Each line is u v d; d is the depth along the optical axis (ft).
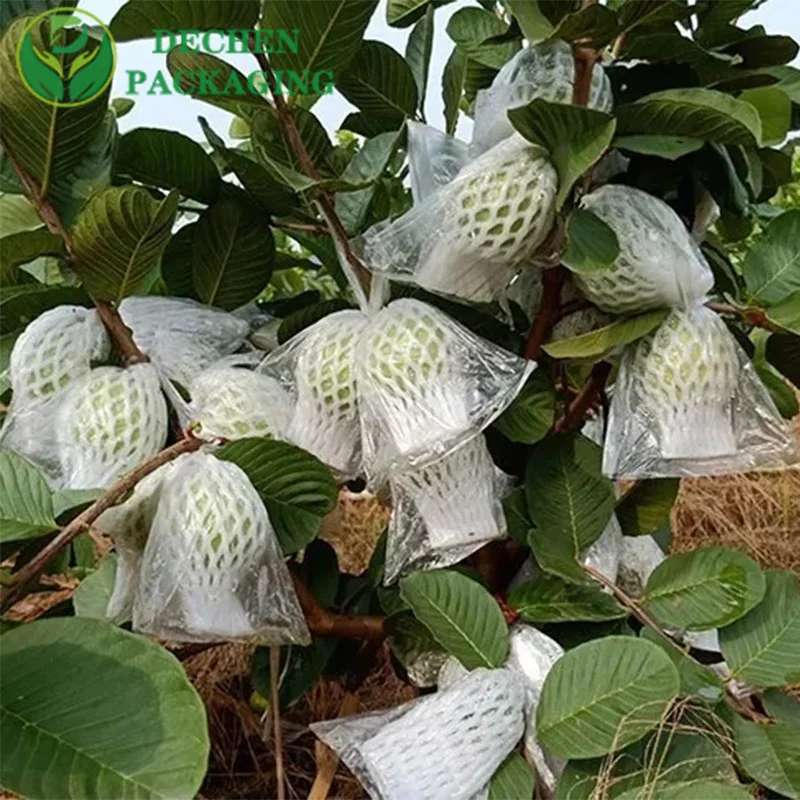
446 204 2.57
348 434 2.80
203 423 2.70
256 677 3.47
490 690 2.59
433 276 2.60
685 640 3.09
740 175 3.01
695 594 2.77
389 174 3.68
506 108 2.81
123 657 1.87
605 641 2.50
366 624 3.18
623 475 2.73
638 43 2.75
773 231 2.95
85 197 2.81
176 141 3.07
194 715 1.82
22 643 1.87
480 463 2.79
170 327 2.99
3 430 2.62
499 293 2.77
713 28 2.94
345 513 5.53
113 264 2.52
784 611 2.74
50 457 2.55
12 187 2.76
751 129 2.39
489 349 2.72
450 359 2.62
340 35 2.70
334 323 2.78
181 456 2.48
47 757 1.77
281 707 3.42
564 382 3.40
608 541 3.11
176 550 2.38
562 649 2.84
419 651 3.06
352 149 3.62
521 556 3.30
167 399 2.73
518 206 2.50
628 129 2.62
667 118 2.55
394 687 4.45
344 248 2.88
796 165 5.94
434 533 2.72
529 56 2.83
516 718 2.60
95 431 2.50
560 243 2.61
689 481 6.52
